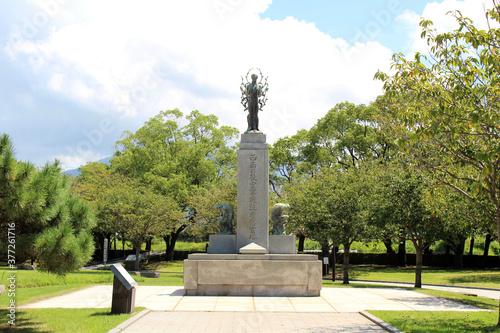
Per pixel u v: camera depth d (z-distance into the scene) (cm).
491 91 1083
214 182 4731
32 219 995
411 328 1048
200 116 4850
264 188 1716
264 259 1605
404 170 2267
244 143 1747
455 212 1973
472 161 1256
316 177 3195
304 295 1591
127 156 4638
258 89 1841
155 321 1134
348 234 2533
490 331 1018
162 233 3853
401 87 1239
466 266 4509
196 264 1598
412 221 2372
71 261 1010
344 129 4312
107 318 1131
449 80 1184
